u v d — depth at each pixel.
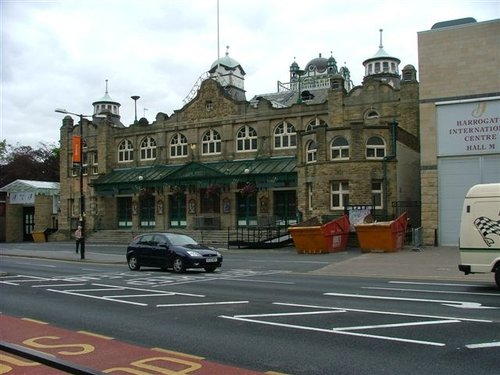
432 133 29.34
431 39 29.58
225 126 46.34
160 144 49.91
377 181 32.47
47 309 12.04
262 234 38.97
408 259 23.17
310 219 31.11
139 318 10.76
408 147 35.25
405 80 38.56
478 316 10.23
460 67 28.81
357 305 11.82
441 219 29.03
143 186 47.91
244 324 9.95
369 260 23.50
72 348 8.05
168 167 49.09
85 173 54.19
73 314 11.33
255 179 41.53
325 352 7.76
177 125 49.12
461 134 28.67
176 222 48.00
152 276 19.66
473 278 17.12
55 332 9.28
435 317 10.18
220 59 62.81
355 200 32.34
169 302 12.84
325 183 33.31
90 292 15.01
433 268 19.97
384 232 26.53
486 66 28.23
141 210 50.31
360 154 32.44
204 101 47.69
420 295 13.24
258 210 42.91
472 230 14.55
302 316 10.59
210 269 21.19
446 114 29.09
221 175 42.75
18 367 6.96
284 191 42.34
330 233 28.25
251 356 7.62
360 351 7.77
